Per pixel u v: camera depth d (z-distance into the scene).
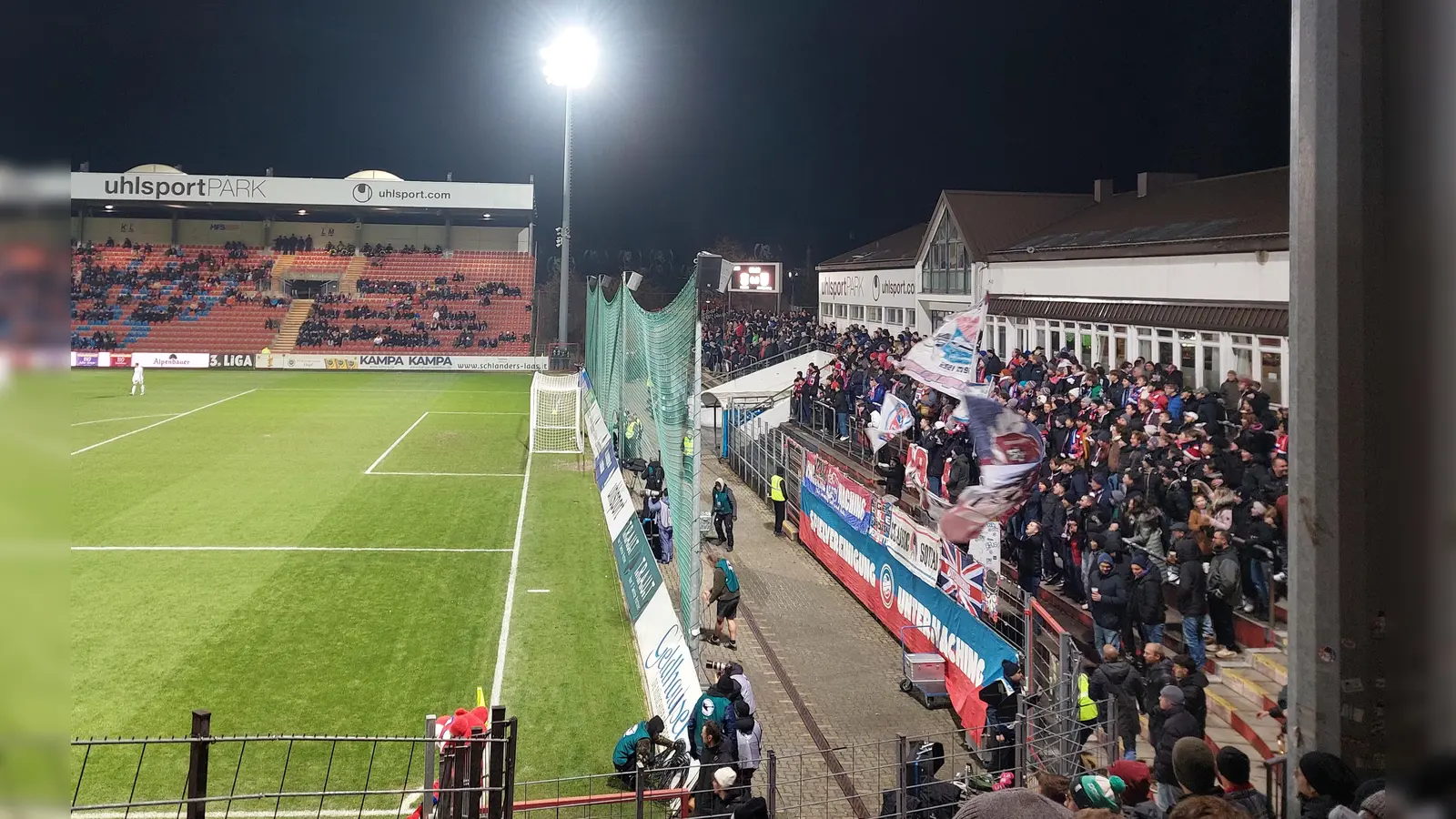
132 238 64.69
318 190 61.00
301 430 32.09
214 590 15.23
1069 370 18.83
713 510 19.11
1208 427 12.81
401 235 67.00
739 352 40.72
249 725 10.43
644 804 9.19
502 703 11.30
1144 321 20.45
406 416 36.25
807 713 11.35
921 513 16.78
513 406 40.03
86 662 12.16
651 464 18.19
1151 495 11.51
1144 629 10.38
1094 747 8.73
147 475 24.20
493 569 16.83
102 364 54.00
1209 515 10.30
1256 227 18.08
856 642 13.91
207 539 18.30
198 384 46.75
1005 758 9.23
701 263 12.48
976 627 10.74
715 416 31.06
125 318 58.25
